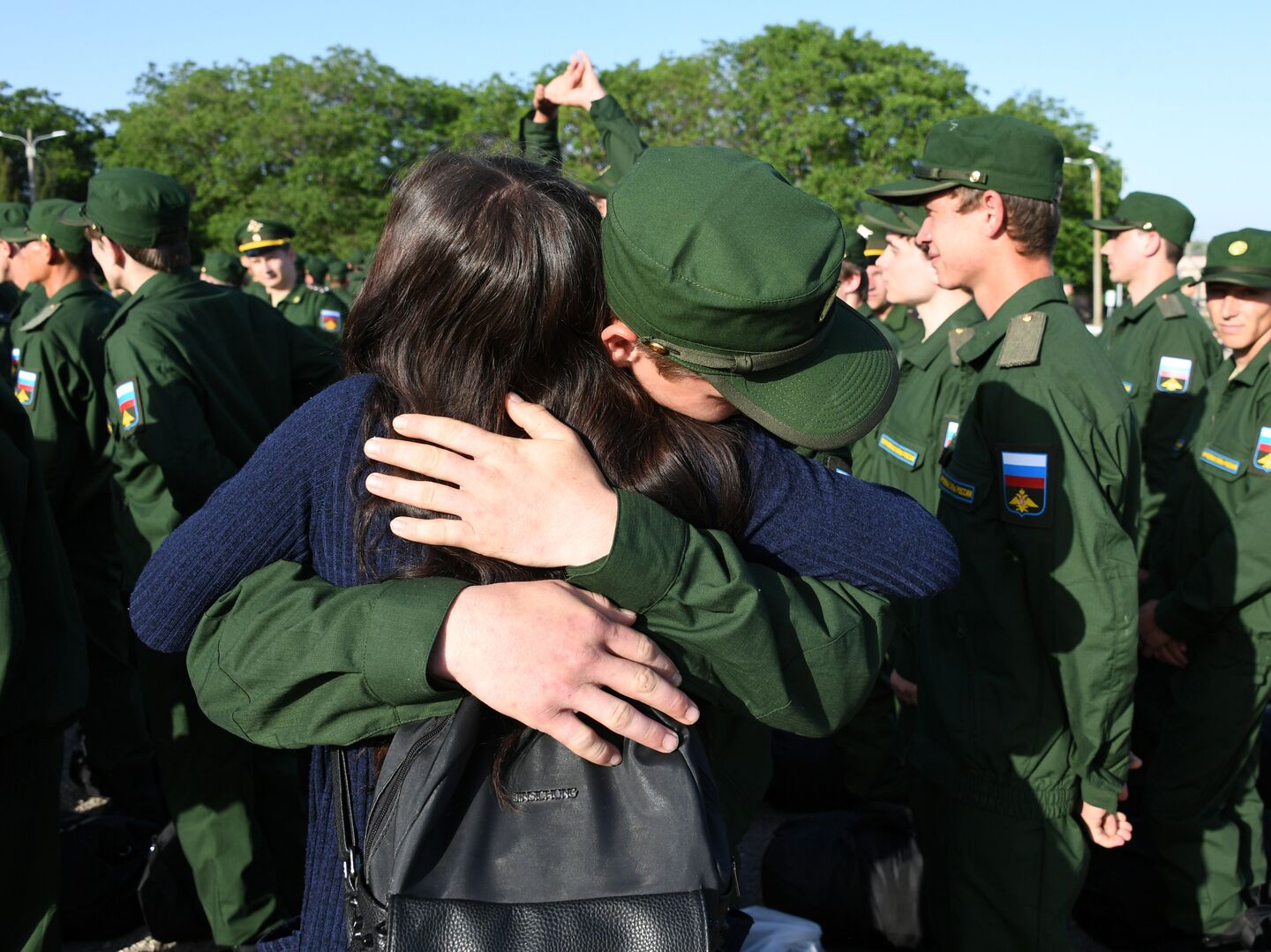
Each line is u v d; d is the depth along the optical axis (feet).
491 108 126.52
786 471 3.99
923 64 115.03
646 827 3.48
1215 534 10.71
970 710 7.43
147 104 134.92
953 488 7.62
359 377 4.03
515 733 3.62
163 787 9.48
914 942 9.57
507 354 3.78
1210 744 9.97
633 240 3.53
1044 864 7.31
